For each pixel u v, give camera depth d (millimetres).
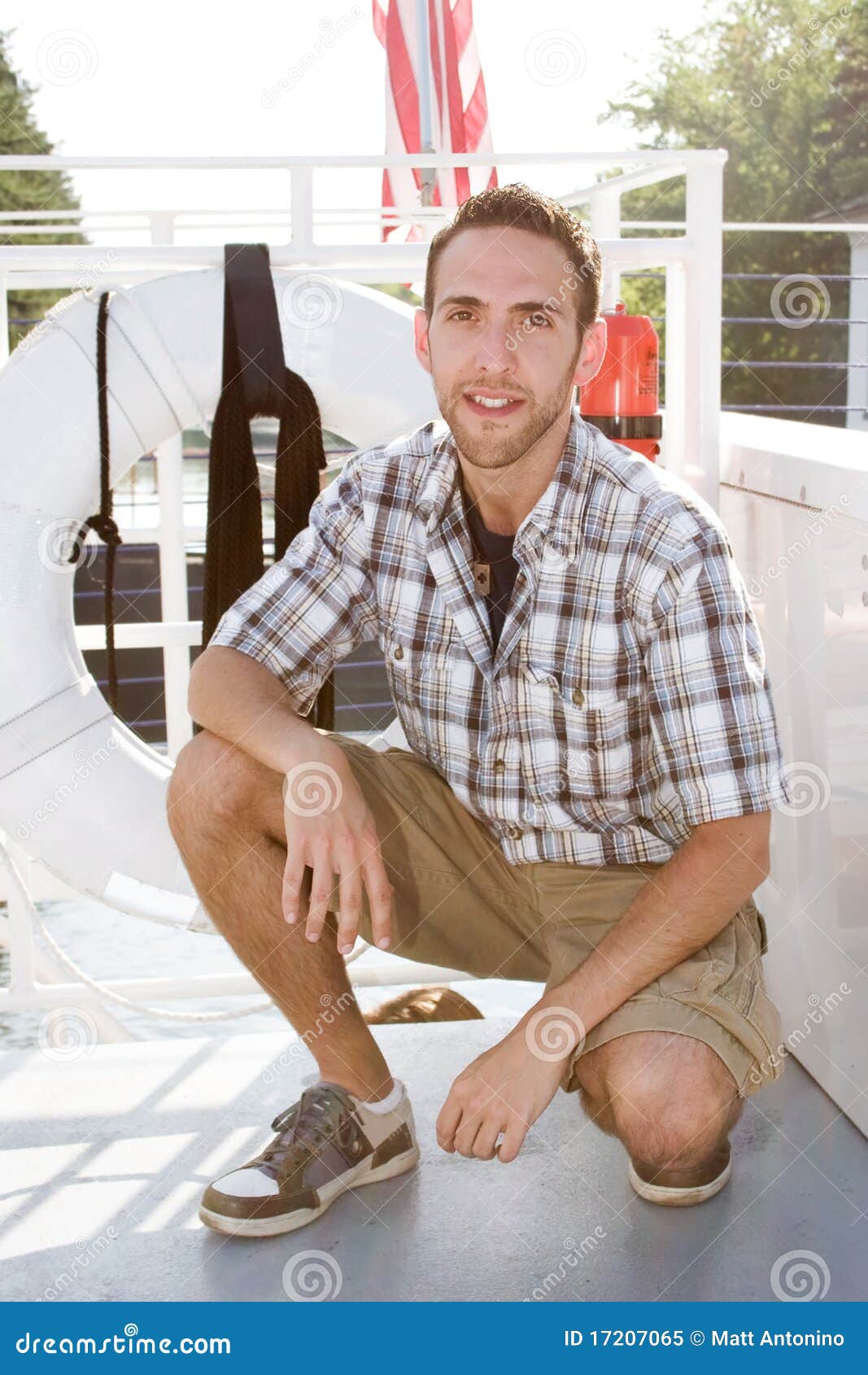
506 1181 1461
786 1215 1383
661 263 1996
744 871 1292
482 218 1331
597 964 1294
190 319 1981
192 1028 2857
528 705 1394
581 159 1966
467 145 3463
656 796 1438
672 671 1320
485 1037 1831
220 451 1979
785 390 13602
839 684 1498
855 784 1470
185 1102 1680
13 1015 3080
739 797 1291
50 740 1983
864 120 13695
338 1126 1408
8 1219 1399
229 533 2002
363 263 2025
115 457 2004
